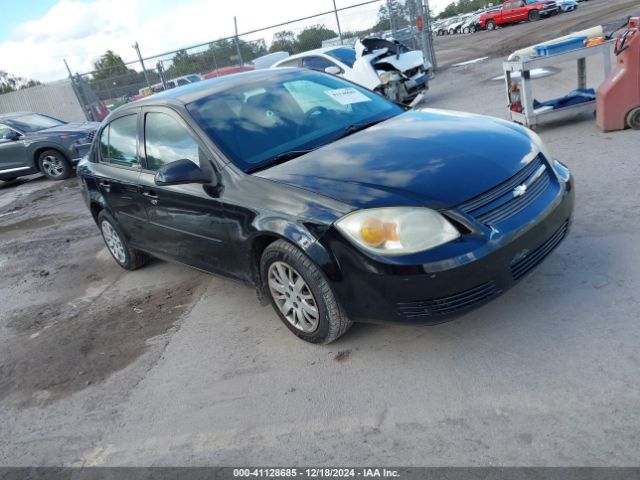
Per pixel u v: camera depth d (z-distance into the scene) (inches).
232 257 140.3
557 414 93.7
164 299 181.3
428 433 96.7
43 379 147.1
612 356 103.9
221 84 165.0
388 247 105.0
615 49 227.5
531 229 111.0
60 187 438.6
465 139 127.9
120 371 142.5
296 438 103.6
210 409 118.2
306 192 117.6
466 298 106.3
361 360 121.9
